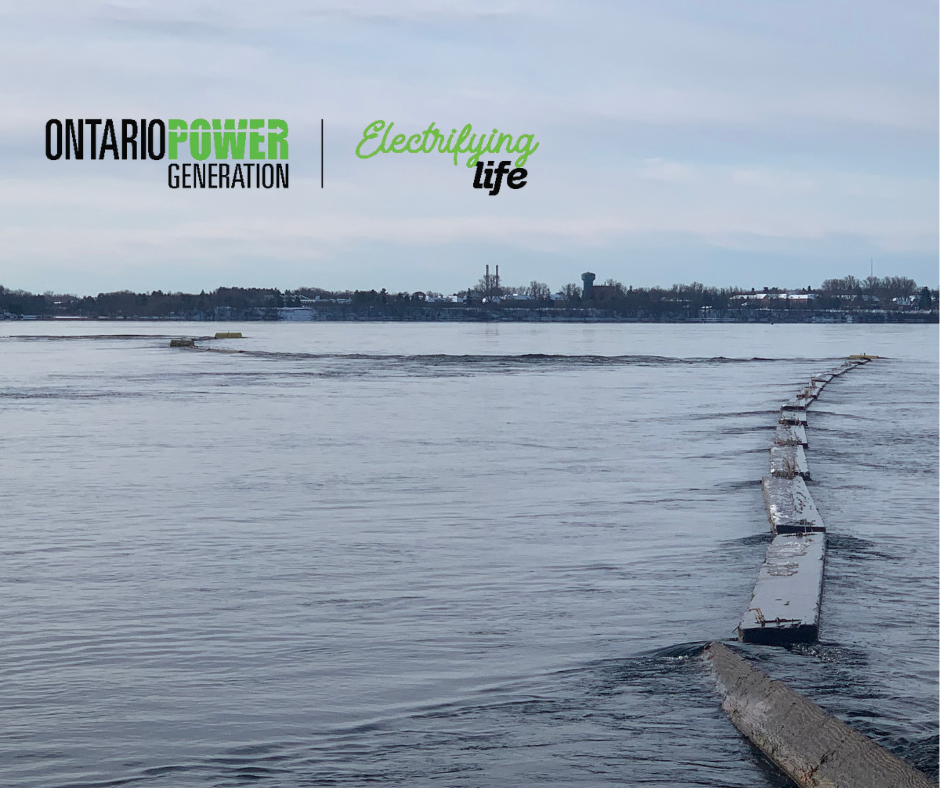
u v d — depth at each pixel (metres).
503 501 15.83
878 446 22.84
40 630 9.31
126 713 7.47
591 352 81.19
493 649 8.84
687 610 9.98
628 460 20.38
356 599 10.33
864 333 153.38
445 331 162.25
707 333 148.62
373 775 6.53
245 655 8.66
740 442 23.30
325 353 77.38
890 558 12.03
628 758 6.77
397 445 22.70
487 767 6.64
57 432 25.31
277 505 15.44
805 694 7.72
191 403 34.00
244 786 6.38
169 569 11.48
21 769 6.61
